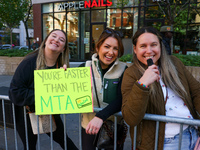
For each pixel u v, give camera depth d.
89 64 1.73
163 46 1.34
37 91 1.47
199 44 9.36
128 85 1.28
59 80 1.46
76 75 1.45
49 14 12.76
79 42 12.27
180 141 1.25
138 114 1.14
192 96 1.35
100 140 1.54
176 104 1.29
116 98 1.51
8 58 7.98
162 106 1.27
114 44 1.51
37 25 13.10
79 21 12.00
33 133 1.83
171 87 1.28
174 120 1.21
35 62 1.68
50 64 1.83
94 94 1.66
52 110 1.45
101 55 1.57
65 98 1.45
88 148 1.72
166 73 1.29
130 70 1.35
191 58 5.39
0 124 2.24
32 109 1.74
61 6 12.12
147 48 1.24
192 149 1.33
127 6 10.55
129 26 10.80
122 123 1.63
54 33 1.68
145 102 1.13
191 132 1.31
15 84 1.57
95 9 11.42
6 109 2.15
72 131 3.03
